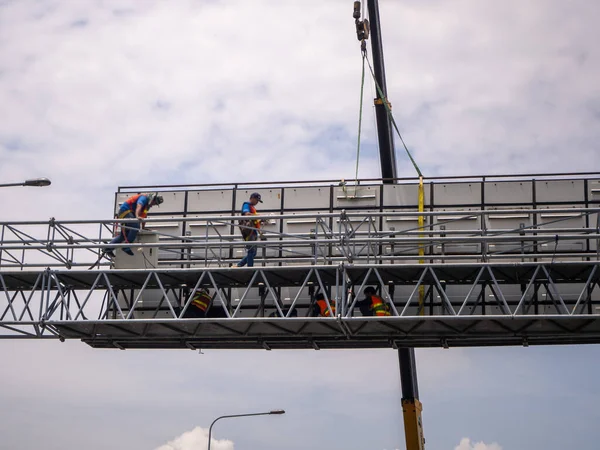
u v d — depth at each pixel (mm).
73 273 23078
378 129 30969
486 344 25297
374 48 31797
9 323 22844
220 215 27188
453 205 26250
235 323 23625
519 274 24234
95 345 26141
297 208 26859
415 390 29969
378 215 22188
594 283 23984
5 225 23484
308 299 25656
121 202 27516
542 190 26078
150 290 26344
